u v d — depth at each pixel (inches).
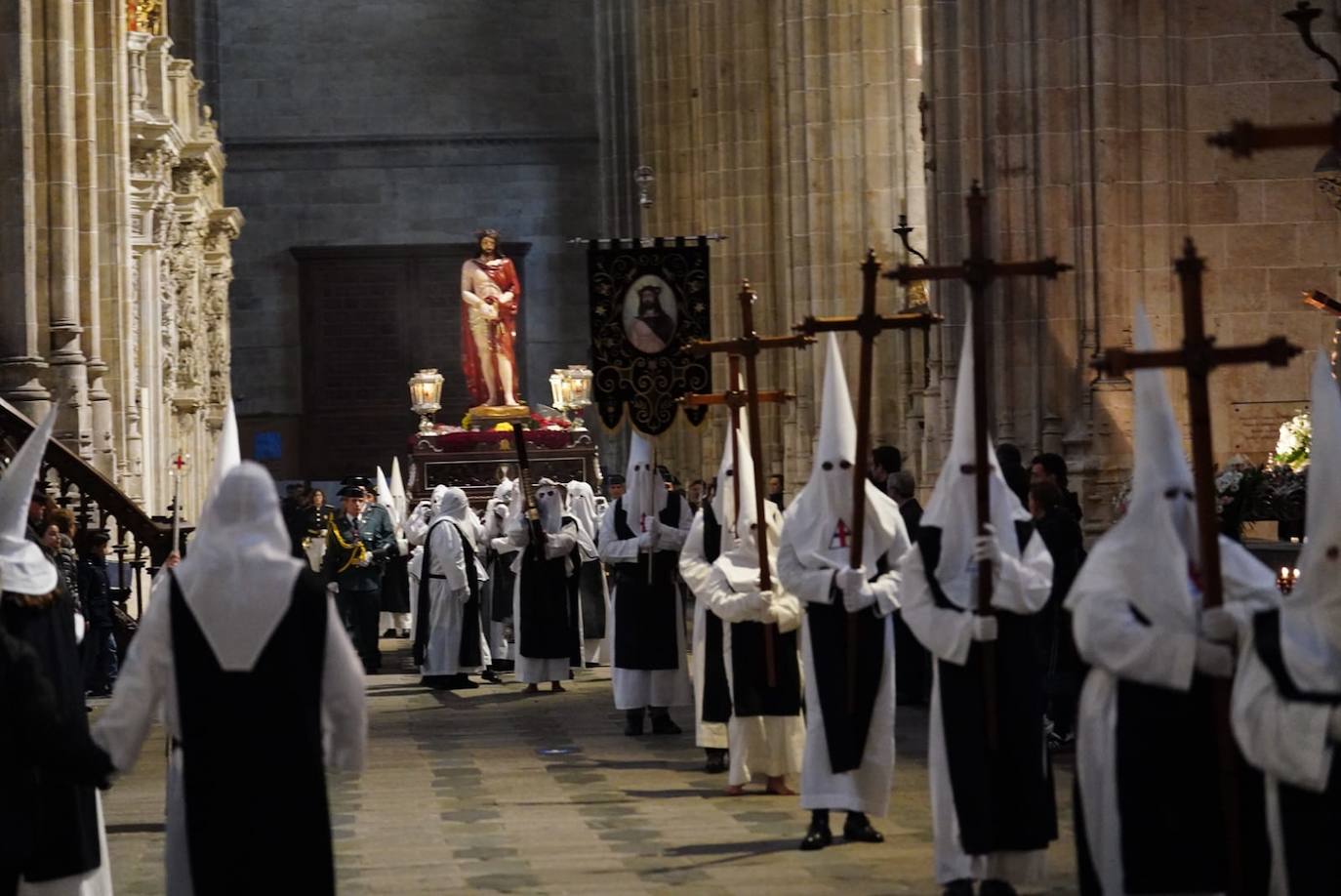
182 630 262.2
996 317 738.2
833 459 398.3
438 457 1203.9
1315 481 253.0
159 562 680.4
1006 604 325.1
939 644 323.6
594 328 680.4
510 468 1206.9
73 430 829.8
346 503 877.2
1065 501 516.4
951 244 792.3
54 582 297.7
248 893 259.3
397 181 1756.9
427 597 797.9
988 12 740.7
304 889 260.4
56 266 840.9
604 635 866.8
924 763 526.9
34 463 299.6
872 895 346.3
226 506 267.0
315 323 1743.4
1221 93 714.8
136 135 1069.8
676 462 1491.1
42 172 841.5
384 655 975.0
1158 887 270.1
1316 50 565.3
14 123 805.2
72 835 293.0
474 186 1763.0
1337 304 552.7
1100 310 715.4
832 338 408.8
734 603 463.5
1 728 268.1
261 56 1754.4
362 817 461.7
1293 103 713.0
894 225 1104.2
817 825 396.5
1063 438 724.7
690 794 484.1
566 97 1769.2
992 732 324.2
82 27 877.2
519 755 571.8
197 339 1341.0
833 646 392.8
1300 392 703.1
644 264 679.7
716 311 1350.9
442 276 1753.2
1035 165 732.0
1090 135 715.4
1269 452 703.1
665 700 608.7
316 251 1739.7
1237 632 262.1
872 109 1106.1
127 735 263.4
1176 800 270.4
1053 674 521.3
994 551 320.5
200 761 261.3
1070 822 424.2
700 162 1412.4
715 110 1358.3
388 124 1761.8
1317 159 709.3
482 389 1285.7
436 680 799.7
